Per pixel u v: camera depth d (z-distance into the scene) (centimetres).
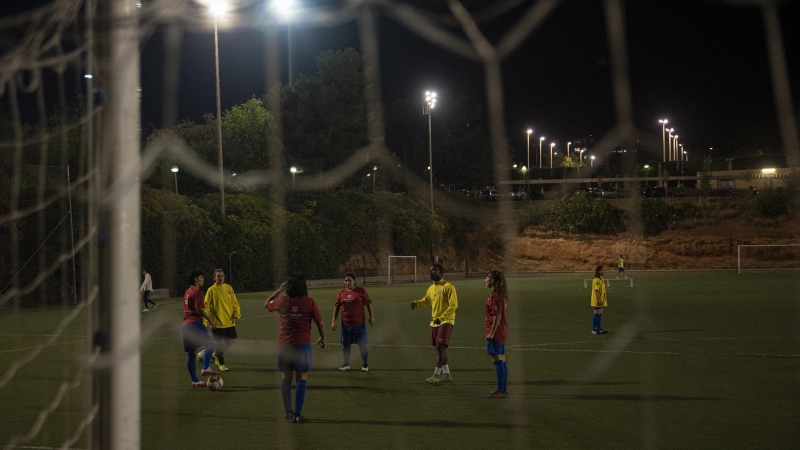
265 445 608
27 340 1384
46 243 1938
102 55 251
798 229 4719
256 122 3853
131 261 262
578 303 2308
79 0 244
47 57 229
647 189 5234
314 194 3997
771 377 937
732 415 708
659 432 639
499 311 816
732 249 4700
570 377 948
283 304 711
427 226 4662
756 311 1950
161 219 2819
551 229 5184
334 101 3950
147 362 1127
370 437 634
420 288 3450
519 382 912
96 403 257
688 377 941
